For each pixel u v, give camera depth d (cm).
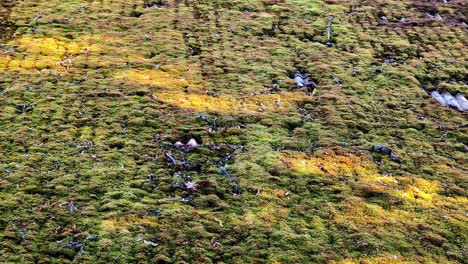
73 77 943
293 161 755
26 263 527
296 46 1168
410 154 804
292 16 1339
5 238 555
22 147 725
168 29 1201
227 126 834
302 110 908
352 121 880
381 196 692
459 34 1317
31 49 1038
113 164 709
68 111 830
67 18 1211
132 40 1127
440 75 1091
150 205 636
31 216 594
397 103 959
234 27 1241
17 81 905
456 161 798
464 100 1004
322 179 718
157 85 941
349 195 688
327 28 1278
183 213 625
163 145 766
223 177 707
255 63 1066
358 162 768
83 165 700
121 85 929
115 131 789
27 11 1238
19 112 815
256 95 941
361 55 1148
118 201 635
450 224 644
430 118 920
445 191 718
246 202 660
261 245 584
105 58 1030
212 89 948
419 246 601
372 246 594
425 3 1516
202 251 568
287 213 644
